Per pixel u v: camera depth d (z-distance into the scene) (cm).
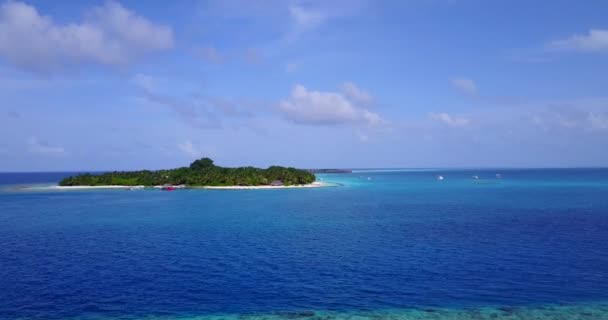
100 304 3044
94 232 6238
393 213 8512
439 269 3906
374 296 3186
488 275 3691
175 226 6812
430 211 8806
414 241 5272
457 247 4862
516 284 3438
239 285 3469
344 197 13200
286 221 7369
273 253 4625
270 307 2973
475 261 4184
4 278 3691
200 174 19175
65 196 14300
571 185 18825
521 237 5469
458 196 13100
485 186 19188
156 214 8625
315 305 3008
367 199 12344
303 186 19762
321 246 5003
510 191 15112
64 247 5050
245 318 2778
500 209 8962
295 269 3944
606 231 5900
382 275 3728
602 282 3472
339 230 6259
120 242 5362
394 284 3466
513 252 4569
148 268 4000
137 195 14588
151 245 5141
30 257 4500
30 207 10400
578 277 3612
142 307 2986
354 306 2981
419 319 2728
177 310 2925
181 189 17900
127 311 2914
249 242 5297
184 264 4144
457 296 3170
